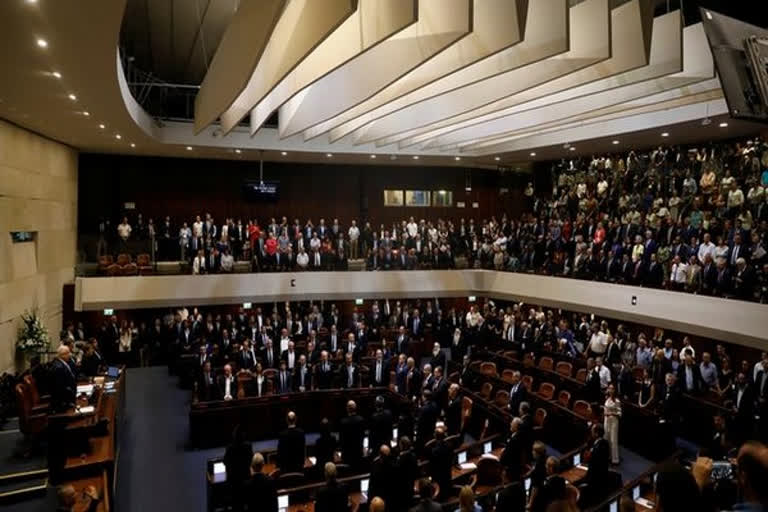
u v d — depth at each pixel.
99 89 11.15
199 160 23.52
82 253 20.98
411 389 13.94
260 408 13.36
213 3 14.23
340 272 21.48
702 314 14.45
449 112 11.45
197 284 19.73
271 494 7.26
